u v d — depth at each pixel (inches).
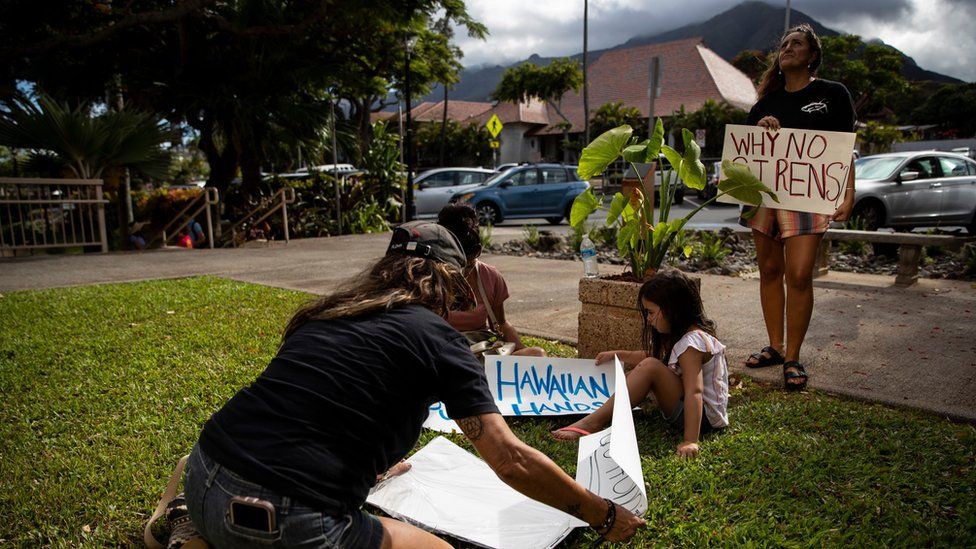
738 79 1889.8
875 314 215.9
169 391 148.5
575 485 67.3
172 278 320.8
